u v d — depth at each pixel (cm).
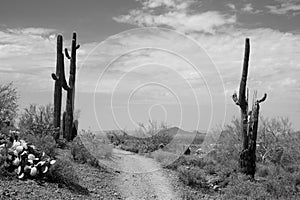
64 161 1316
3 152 1163
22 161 1159
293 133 2312
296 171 1941
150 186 1415
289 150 2216
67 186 1186
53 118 1992
